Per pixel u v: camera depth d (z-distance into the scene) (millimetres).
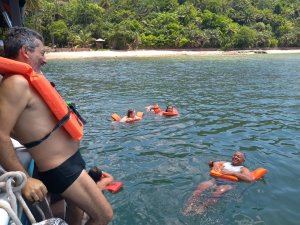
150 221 5797
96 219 3338
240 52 70875
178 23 74312
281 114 13992
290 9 97250
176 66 39844
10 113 2742
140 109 14789
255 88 21594
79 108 15031
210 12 80812
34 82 2834
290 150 9367
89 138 10328
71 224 3684
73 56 55281
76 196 3168
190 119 12805
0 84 2832
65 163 3064
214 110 14641
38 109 2902
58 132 3035
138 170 7895
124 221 5789
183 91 20234
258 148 9500
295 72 32594
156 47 69062
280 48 80000
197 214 6008
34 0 23656
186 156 8797
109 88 21391
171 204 6344
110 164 8266
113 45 66500
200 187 6992
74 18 71062
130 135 10641
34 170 3539
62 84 23391
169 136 10539
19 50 3031
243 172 7496
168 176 7555
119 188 6934
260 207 6238
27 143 2951
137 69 35750
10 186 2307
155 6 83688
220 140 10188
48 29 61719
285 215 5973
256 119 13039
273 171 7883
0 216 2127
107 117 13164
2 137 2709
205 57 57750
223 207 6223
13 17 5141
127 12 76250
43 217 2895
